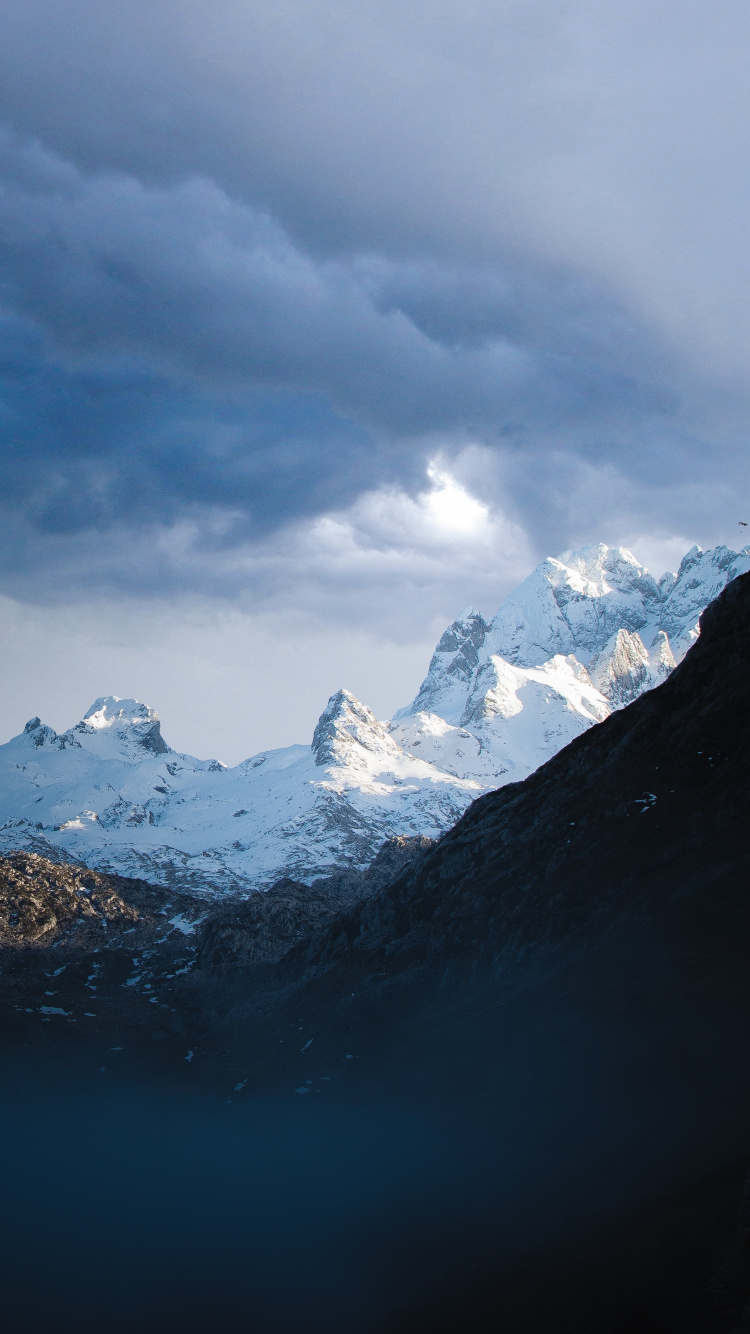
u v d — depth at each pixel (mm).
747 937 96812
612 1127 79812
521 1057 98000
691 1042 83875
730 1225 57219
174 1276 83375
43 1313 79062
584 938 117062
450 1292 67688
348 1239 82875
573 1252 65125
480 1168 85188
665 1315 54688
